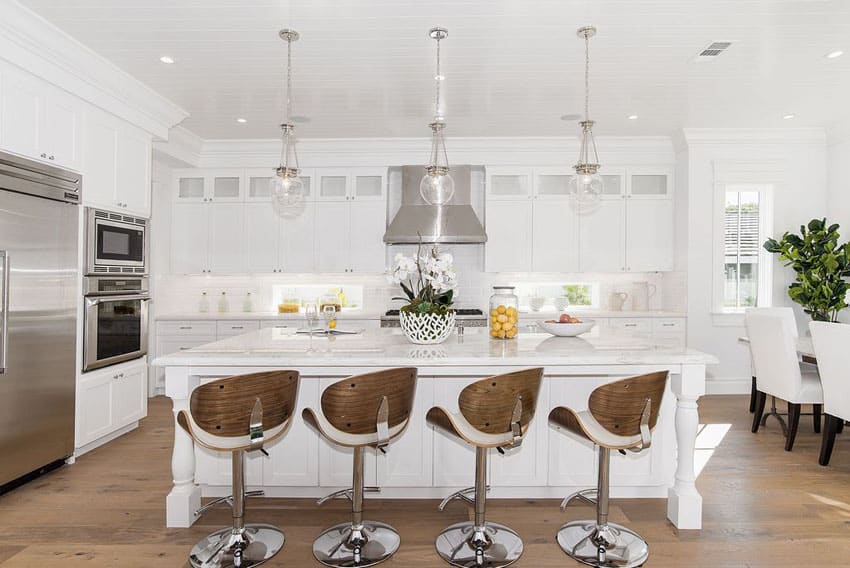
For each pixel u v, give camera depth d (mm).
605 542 2305
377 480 2812
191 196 5703
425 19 2912
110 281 3697
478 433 2195
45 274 3104
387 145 5508
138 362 4082
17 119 2896
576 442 2830
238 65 3535
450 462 2818
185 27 3002
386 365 2422
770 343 3799
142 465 3340
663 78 3793
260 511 2721
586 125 3158
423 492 2863
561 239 5562
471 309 5703
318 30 3041
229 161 5633
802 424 4301
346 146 5520
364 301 5961
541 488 2875
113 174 3744
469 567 2178
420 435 2809
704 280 5289
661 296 5891
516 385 2094
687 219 5293
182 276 6000
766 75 3738
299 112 4551
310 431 2811
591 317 5379
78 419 3402
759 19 2918
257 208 5648
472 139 5438
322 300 5988
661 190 5598
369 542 2361
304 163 5621
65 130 3268
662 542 2395
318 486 2828
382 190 5609
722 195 5262
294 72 3658
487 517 2652
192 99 4215
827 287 4590
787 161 5246
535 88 3979
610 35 3111
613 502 2832
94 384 3553
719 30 3051
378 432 2100
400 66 3561
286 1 2721
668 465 2842
